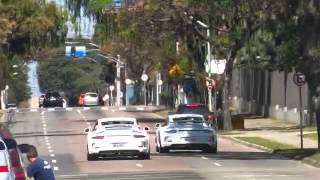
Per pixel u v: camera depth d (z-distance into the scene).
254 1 86.62
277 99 130.25
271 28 78.38
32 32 111.88
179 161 63.12
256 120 129.38
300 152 66.81
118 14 105.62
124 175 51.97
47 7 112.94
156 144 75.38
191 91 160.00
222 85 106.69
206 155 70.00
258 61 111.81
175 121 73.06
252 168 56.56
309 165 59.25
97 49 198.12
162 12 101.69
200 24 103.00
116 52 177.75
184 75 134.00
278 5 69.31
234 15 97.69
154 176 50.97
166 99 185.25
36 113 161.62
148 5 100.69
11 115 154.88
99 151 63.50
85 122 127.44
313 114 108.12
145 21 104.69
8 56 117.00
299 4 59.84
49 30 113.00
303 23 60.81
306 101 111.00
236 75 169.75
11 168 25.62
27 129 114.12
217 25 103.81
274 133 96.69
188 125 72.00
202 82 127.94
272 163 61.16
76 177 51.34
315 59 61.09
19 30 111.06
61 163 62.62
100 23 112.25
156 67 156.75
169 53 133.38
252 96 153.00
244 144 84.25
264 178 49.16
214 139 72.06
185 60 131.12
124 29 109.25
